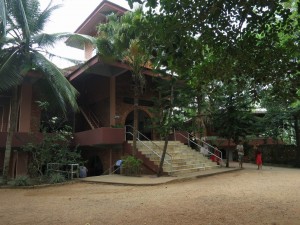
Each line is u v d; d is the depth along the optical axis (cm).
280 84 677
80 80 2188
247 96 1736
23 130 1752
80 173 1549
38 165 1459
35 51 1368
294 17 735
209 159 1875
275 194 895
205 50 693
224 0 563
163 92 1407
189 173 1489
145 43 629
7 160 1350
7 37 1305
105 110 1989
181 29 581
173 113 1396
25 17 1195
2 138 1608
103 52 1489
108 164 1798
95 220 632
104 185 1241
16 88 1415
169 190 1024
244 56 665
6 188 1251
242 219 605
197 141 2122
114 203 817
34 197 1002
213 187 1066
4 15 823
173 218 623
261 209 690
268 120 2238
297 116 2161
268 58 659
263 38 647
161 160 1418
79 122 2191
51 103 1644
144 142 1773
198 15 576
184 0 560
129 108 2027
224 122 1848
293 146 2309
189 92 1354
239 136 1888
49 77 1392
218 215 640
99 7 2130
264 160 2466
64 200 909
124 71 1816
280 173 1558
